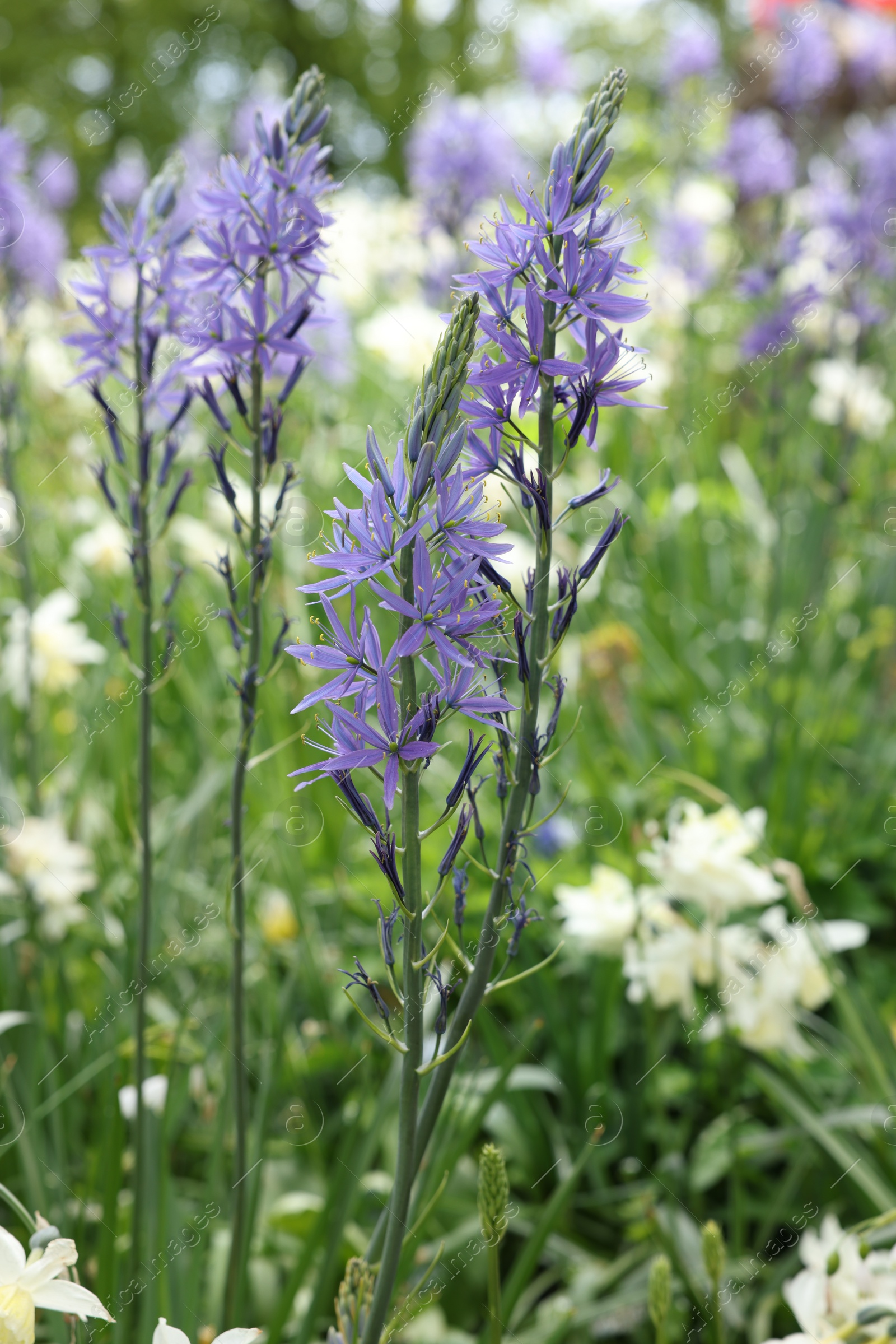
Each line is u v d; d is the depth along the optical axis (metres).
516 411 1.47
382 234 6.26
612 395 1.33
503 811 1.45
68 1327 1.70
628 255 5.32
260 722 3.31
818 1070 2.82
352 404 5.76
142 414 1.87
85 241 8.16
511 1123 2.62
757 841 2.53
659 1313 1.64
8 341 3.13
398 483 1.24
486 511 1.32
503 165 4.79
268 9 14.97
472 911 2.91
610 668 3.63
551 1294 2.50
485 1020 2.72
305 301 1.68
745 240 4.92
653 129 6.29
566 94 6.05
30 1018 2.38
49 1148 2.34
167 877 2.94
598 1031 2.74
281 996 2.73
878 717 4.00
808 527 4.72
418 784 1.31
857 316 4.06
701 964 2.53
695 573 4.87
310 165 1.67
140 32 15.28
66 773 3.72
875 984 3.22
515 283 1.39
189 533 3.88
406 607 1.22
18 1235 2.20
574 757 3.75
